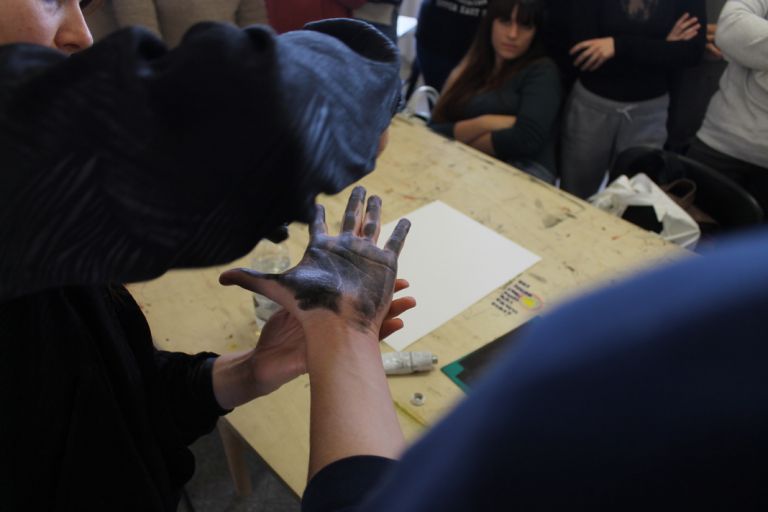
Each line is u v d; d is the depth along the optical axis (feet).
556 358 0.64
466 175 4.44
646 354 0.61
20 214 1.01
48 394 1.61
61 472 1.72
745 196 4.74
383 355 2.91
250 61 1.03
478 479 0.69
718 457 0.60
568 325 0.65
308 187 1.14
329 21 1.54
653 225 4.53
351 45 1.52
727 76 5.98
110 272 1.08
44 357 1.57
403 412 2.73
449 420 0.74
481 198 4.19
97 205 1.03
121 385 1.80
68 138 1.00
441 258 3.61
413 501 0.75
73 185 1.01
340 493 1.30
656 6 6.16
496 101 6.42
